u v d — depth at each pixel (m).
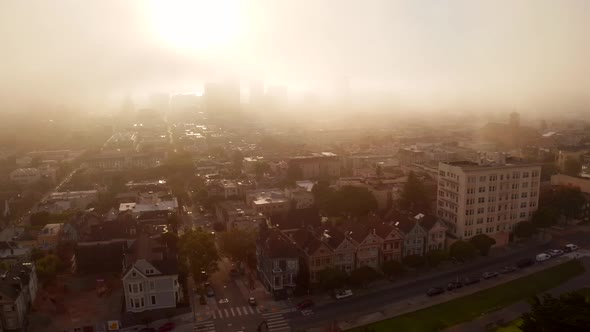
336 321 157.12
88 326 155.38
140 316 163.88
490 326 156.00
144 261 167.12
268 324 157.62
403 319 159.50
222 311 167.38
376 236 195.25
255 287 187.00
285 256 177.25
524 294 178.75
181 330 155.00
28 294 171.38
